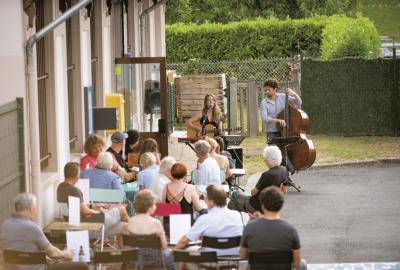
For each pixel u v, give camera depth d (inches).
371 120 1456.7
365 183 1123.9
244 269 681.6
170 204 688.4
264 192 573.6
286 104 1087.6
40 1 843.4
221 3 2204.7
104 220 682.2
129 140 965.8
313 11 2139.5
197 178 832.3
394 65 1444.4
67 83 934.4
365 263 761.0
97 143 821.9
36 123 755.4
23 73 738.2
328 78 1449.3
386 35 2760.8
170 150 1339.8
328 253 798.5
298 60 1483.8
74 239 618.2
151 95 1112.8
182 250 594.2
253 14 2196.1
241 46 1795.0
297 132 1087.0
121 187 763.4
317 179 1154.7
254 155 1296.8
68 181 708.7
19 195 600.7
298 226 904.3
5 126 697.0
